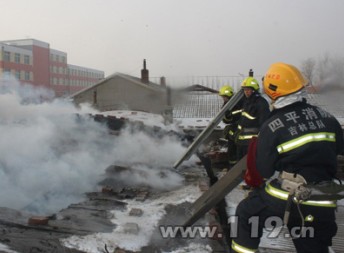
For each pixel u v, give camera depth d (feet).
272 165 8.25
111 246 12.22
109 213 15.29
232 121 22.74
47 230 13.15
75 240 12.44
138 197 17.85
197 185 20.31
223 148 32.30
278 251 12.38
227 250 12.21
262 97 18.26
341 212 16.71
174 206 16.60
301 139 7.97
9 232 12.81
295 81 8.48
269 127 8.25
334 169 8.29
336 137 8.48
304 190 7.75
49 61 186.19
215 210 15.60
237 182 11.85
